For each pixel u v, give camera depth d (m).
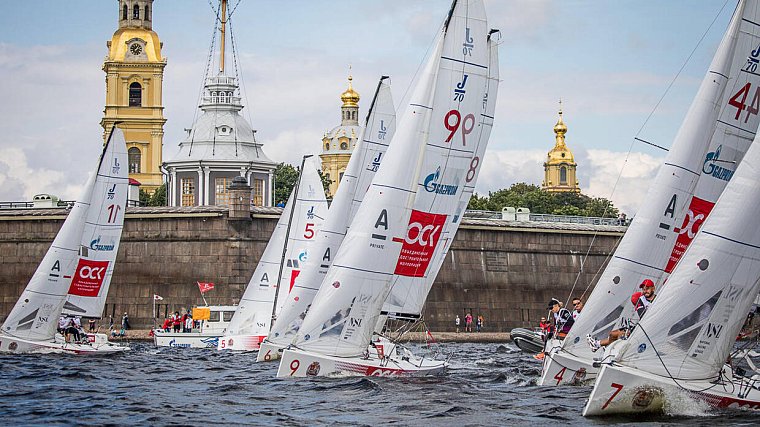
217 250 90.31
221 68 151.00
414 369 36.59
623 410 26.86
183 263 90.25
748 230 26.48
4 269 90.19
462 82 35.41
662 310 26.66
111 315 89.31
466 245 98.50
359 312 35.03
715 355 26.86
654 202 32.75
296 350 35.19
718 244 26.52
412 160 34.97
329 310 35.00
